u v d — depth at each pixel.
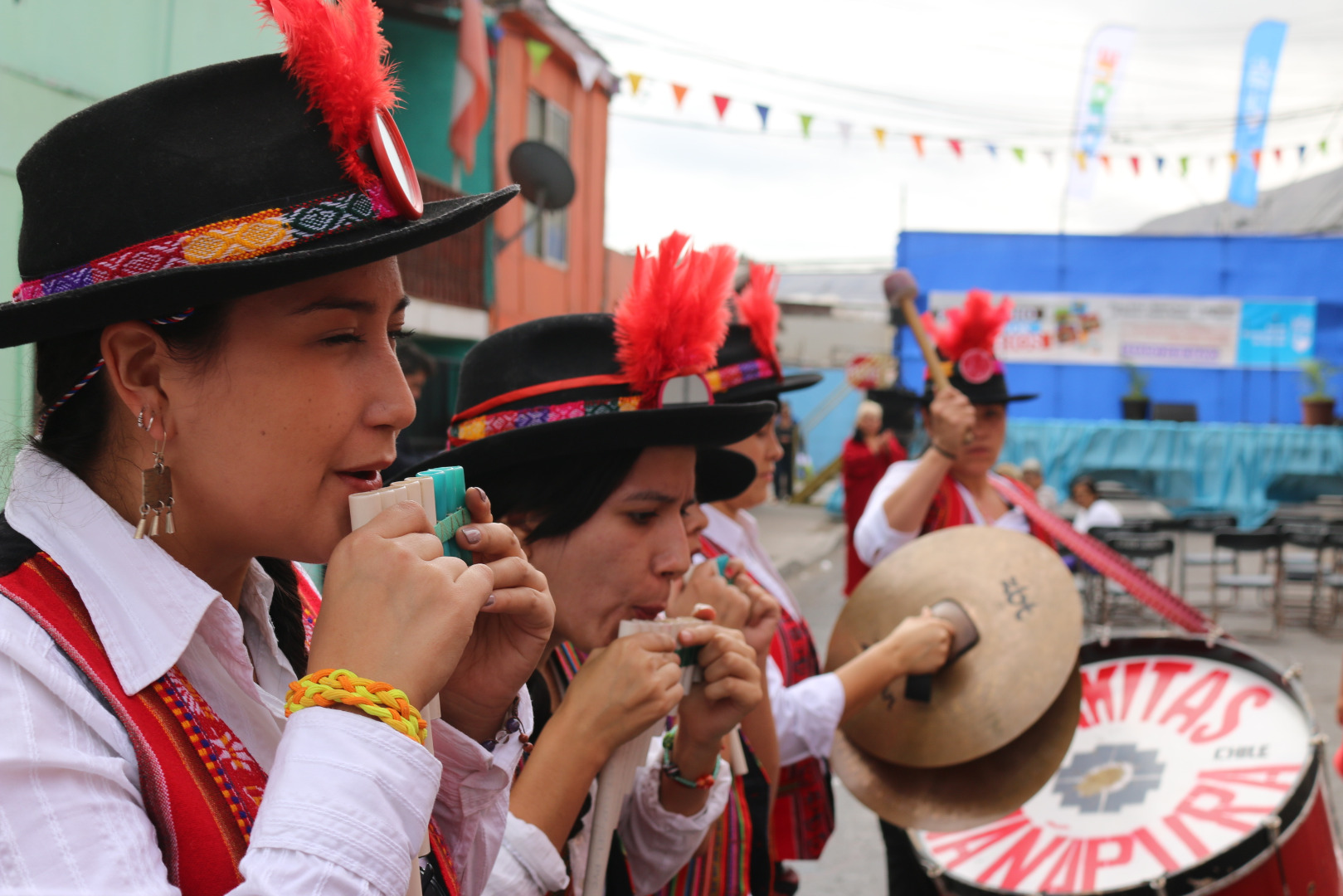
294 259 0.73
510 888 1.18
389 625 0.77
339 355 0.81
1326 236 16.52
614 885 1.42
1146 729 2.56
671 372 1.42
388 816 0.72
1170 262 16.70
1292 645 8.36
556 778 1.24
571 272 13.90
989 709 2.07
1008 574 2.23
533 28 10.75
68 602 0.76
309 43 0.78
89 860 0.66
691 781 1.46
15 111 3.80
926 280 16.73
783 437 18.44
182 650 0.78
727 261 1.46
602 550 1.40
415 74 10.37
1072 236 16.64
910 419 11.36
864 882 3.86
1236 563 9.48
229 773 0.79
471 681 1.06
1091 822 2.31
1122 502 16.66
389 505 0.83
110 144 0.76
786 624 2.33
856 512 6.51
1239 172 11.15
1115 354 16.80
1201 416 16.77
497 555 0.99
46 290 0.77
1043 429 16.11
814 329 26.75
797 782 2.22
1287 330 16.64
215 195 0.76
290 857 0.68
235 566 0.88
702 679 1.42
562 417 1.42
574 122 13.44
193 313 0.76
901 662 2.07
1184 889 2.03
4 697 0.68
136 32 4.24
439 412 11.58
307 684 0.75
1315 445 15.30
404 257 10.22
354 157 0.79
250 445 0.78
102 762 0.70
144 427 0.78
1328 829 2.28
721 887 1.58
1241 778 2.30
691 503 1.70
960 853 2.33
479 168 11.13
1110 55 10.93
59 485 0.81
